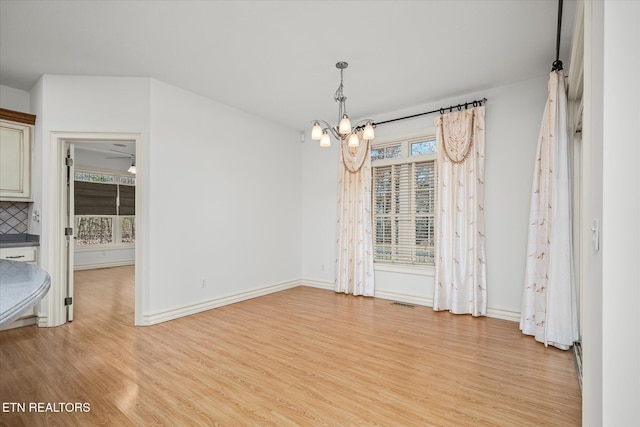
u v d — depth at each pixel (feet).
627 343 3.34
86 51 10.21
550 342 9.79
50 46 9.91
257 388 7.43
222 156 14.69
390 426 6.11
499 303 12.83
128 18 8.57
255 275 16.25
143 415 6.37
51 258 11.60
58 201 11.76
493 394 7.23
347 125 10.00
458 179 13.50
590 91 4.95
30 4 7.94
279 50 10.22
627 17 3.37
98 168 25.72
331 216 18.10
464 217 13.39
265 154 16.93
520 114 12.51
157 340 10.36
